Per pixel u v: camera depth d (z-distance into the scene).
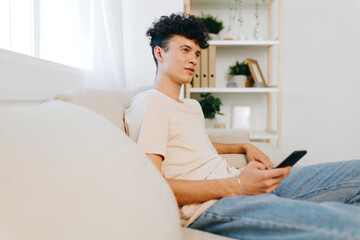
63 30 1.52
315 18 2.73
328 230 0.53
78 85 1.46
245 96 2.66
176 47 0.95
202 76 2.29
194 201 0.78
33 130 0.50
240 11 2.57
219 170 0.91
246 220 0.65
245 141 1.55
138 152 0.62
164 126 0.85
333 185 0.90
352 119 2.82
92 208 0.46
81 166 0.48
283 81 2.78
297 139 2.83
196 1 2.43
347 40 2.76
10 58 0.96
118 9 1.67
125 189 0.50
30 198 0.44
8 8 1.24
